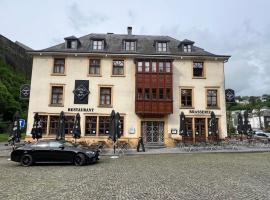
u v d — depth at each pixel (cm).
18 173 1124
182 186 823
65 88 2627
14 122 2117
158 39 2816
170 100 2591
